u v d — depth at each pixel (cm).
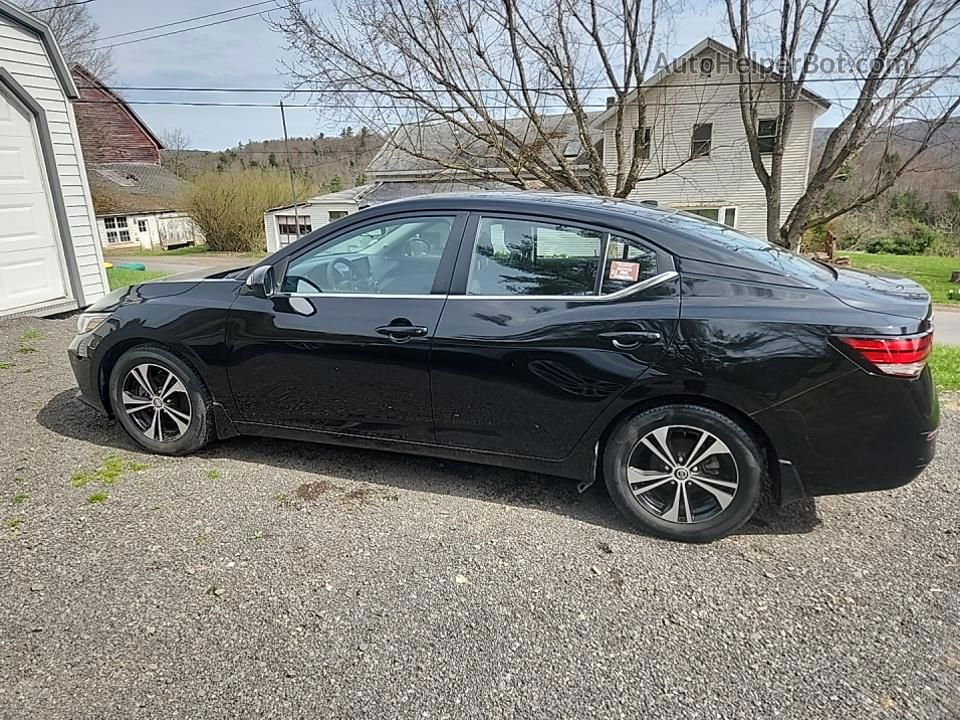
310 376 313
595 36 1045
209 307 325
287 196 3234
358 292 308
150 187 3578
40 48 710
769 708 184
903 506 301
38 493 305
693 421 262
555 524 285
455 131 1155
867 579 244
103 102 2886
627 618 223
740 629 217
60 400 433
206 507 295
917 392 241
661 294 262
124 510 291
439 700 187
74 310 766
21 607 223
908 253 2886
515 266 285
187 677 194
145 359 340
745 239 296
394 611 225
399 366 295
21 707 181
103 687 190
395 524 283
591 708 184
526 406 282
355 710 183
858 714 181
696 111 1814
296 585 239
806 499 308
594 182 1136
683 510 270
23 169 706
